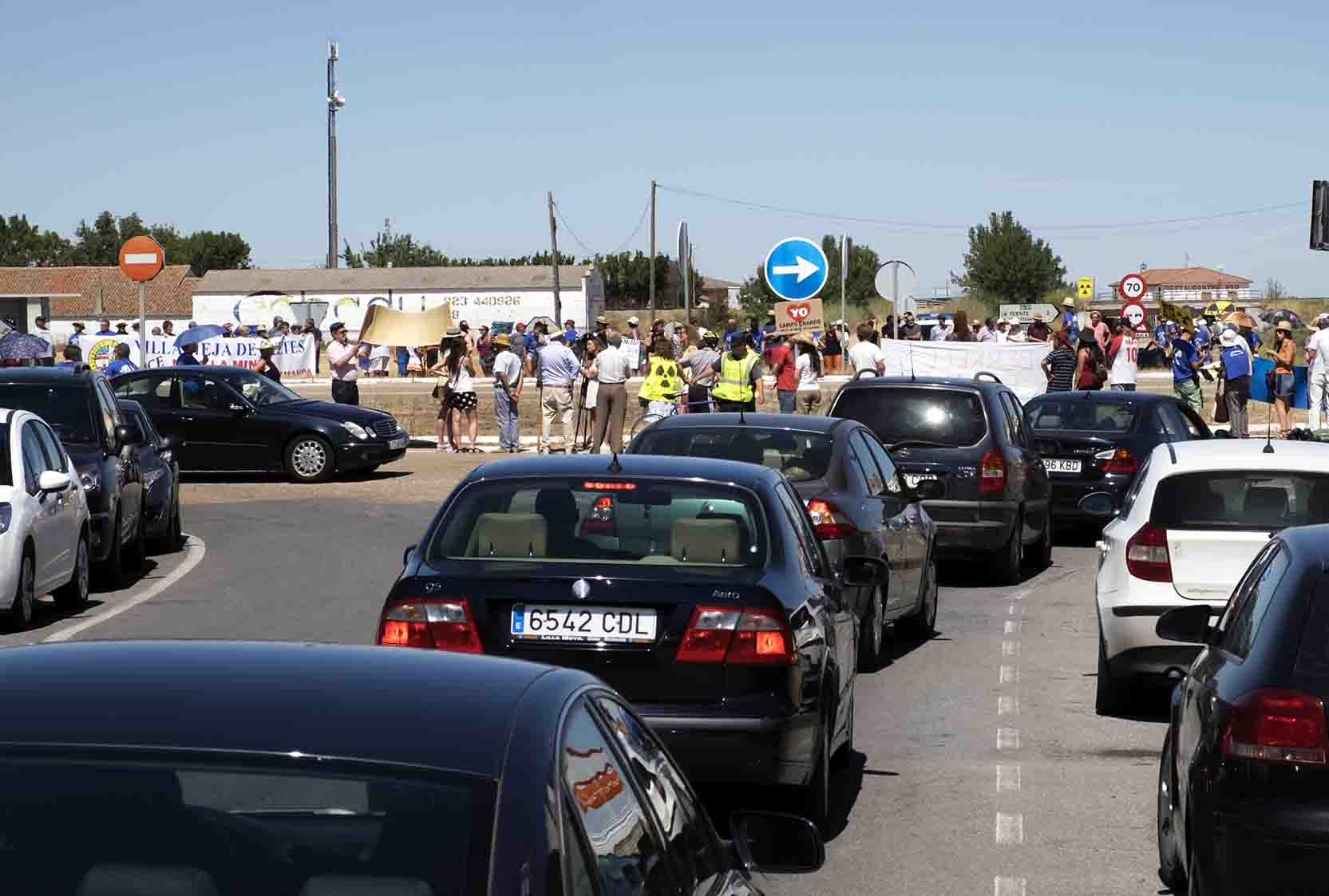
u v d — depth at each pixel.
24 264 143.50
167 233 144.50
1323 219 23.89
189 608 15.12
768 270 20.86
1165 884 7.37
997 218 99.12
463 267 74.88
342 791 3.02
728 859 4.06
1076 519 20.92
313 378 48.66
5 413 14.66
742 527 7.96
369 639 13.31
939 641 14.02
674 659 7.46
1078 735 10.44
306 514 23.08
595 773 3.42
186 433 27.69
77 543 15.23
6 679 3.42
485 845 2.93
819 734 7.90
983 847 7.95
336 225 72.38
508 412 32.59
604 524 8.00
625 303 115.81
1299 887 5.79
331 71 69.25
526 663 3.81
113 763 3.04
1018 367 33.66
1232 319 34.16
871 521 12.34
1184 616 7.70
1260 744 5.89
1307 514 10.55
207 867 2.86
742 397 24.59
